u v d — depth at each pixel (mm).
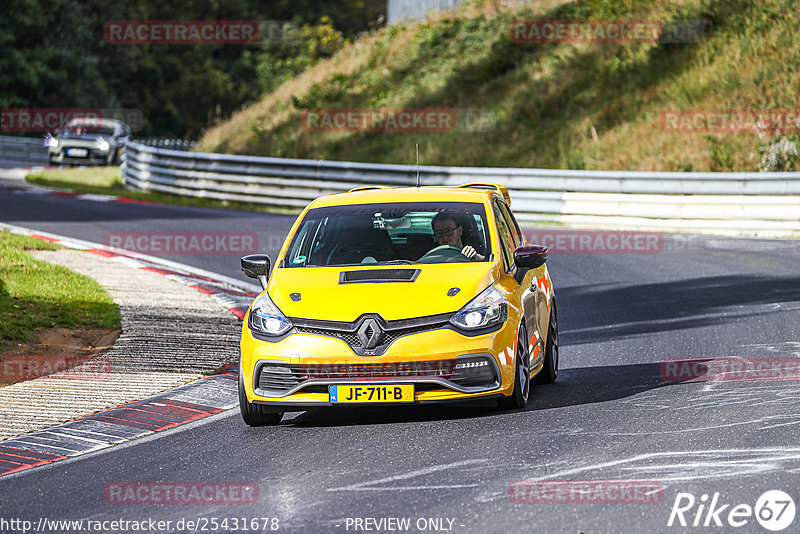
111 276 54750
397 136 117750
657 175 79375
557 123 107938
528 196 85500
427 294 26641
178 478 22797
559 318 45562
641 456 22484
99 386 32469
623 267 60406
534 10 136250
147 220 82750
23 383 33062
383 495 20531
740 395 28359
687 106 98688
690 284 52969
